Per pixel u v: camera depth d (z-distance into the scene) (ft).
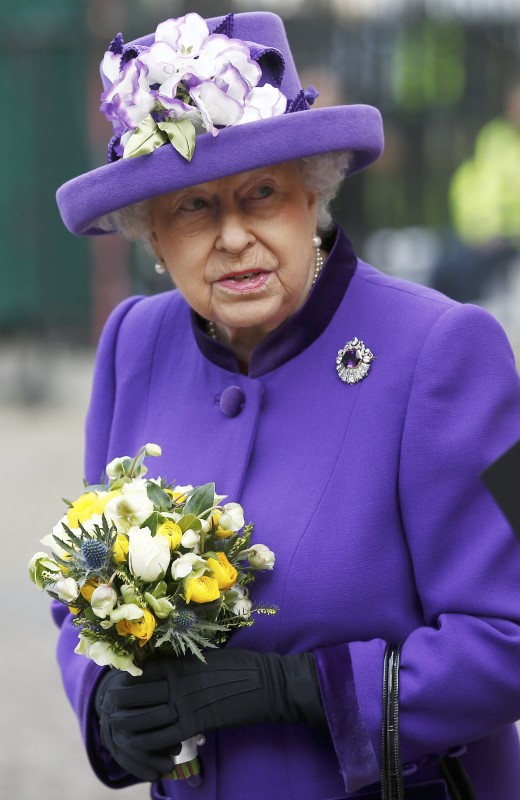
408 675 19.75
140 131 19.88
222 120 19.70
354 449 20.61
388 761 19.61
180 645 19.19
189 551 19.21
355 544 20.22
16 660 50.65
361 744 19.53
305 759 20.67
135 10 96.99
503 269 100.42
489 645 19.62
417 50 96.58
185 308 23.99
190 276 21.07
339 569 20.20
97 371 24.70
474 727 19.86
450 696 19.58
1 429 91.56
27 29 97.60
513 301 100.32
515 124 98.02
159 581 18.83
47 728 45.29
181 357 23.47
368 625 20.34
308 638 20.43
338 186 21.84
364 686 19.72
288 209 20.68
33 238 100.89
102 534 18.83
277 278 20.83
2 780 41.45
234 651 20.15
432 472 20.01
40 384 100.48
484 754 21.62
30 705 46.98
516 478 15.57
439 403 20.12
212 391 22.57
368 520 20.27
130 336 24.35
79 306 102.12
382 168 99.09
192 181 19.79
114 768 22.48
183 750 20.38
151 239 22.34
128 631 18.89
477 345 20.27
